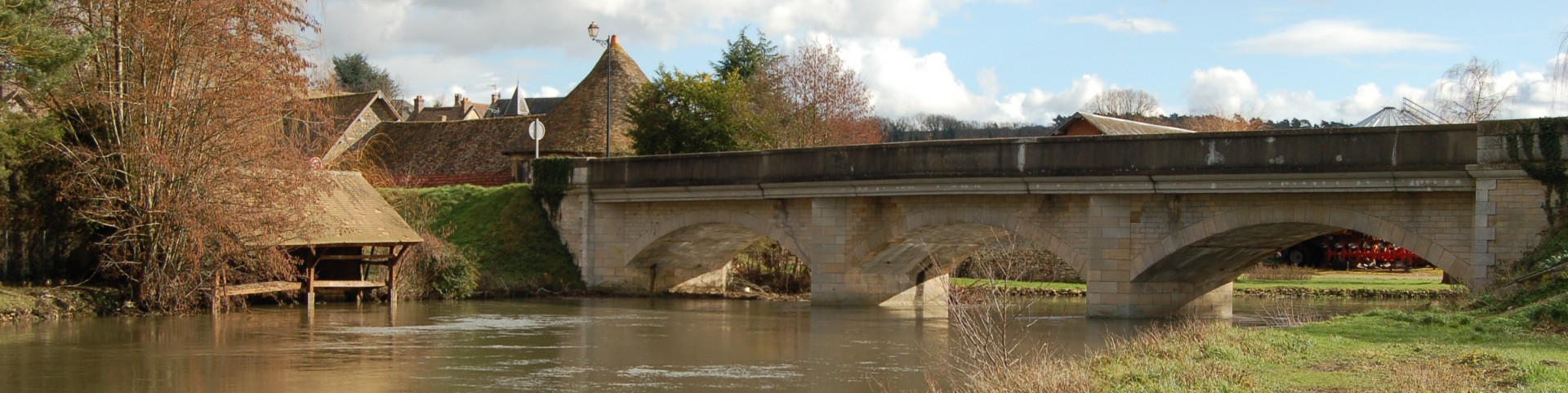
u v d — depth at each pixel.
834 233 35.25
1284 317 30.02
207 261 30.75
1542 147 25.45
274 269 31.28
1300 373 15.66
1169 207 30.08
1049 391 15.29
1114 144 30.23
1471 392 13.65
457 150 54.56
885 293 36.88
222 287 31.39
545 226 42.41
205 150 29.95
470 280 38.97
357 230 34.31
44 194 31.05
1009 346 24.23
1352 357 17.05
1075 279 45.50
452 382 19.92
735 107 49.69
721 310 35.50
